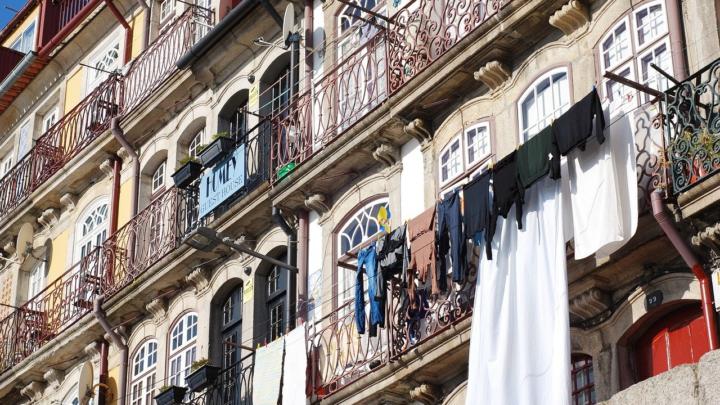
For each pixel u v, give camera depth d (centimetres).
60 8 3181
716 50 1541
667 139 1507
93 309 2491
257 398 1959
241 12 2344
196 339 2306
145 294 2423
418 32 1914
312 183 2067
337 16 2223
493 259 1602
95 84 2953
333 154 2019
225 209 2275
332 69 2155
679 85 1459
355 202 2023
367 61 2030
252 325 2175
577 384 1611
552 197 1553
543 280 1527
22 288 2936
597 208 1504
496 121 1809
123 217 2623
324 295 2019
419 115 1920
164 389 2217
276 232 2186
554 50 1755
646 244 1509
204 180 2288
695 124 1438
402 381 1775
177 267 2338
